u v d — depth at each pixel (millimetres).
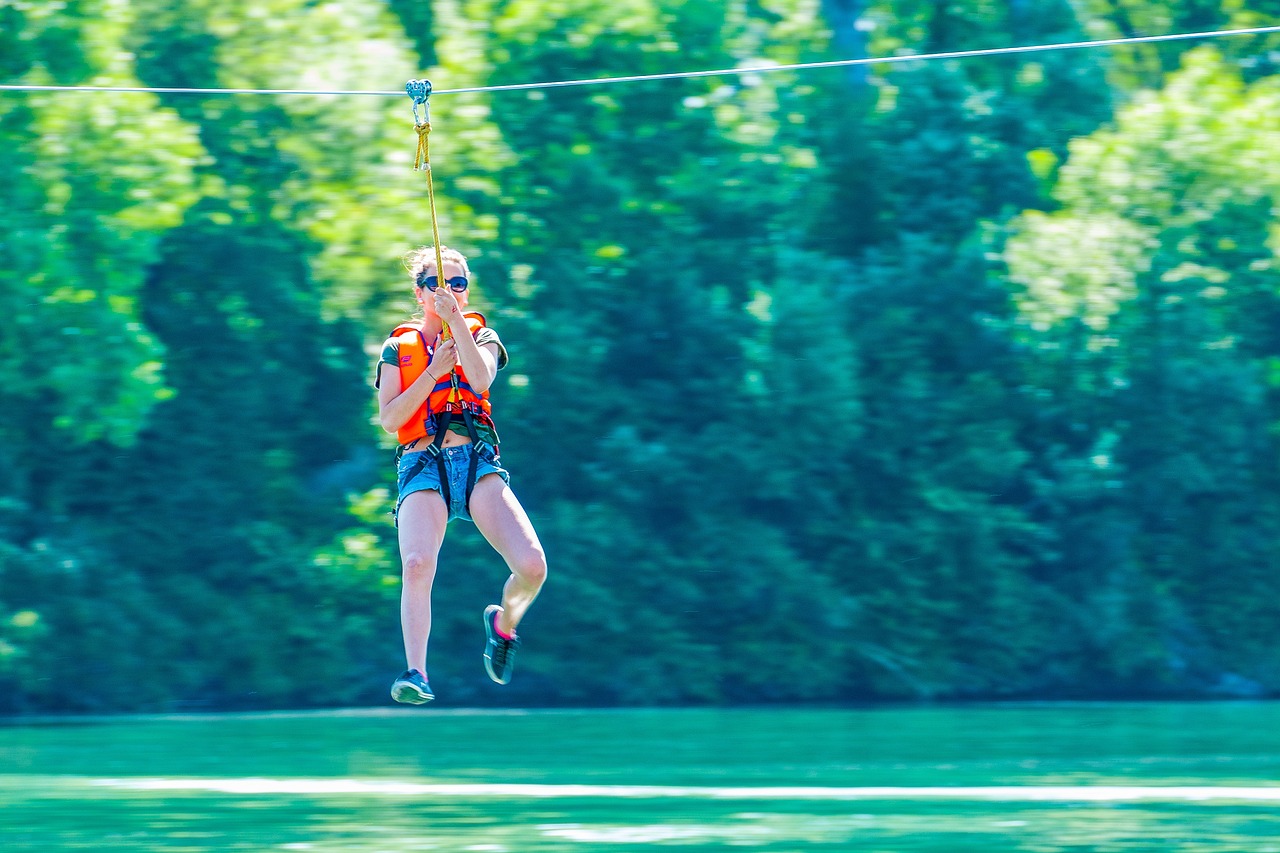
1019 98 66438
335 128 56438
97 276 50469
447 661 56531
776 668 57344
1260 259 61938
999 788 24406
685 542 57344
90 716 49312
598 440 57969
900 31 67812
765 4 65875
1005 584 59250
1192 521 62344
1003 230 61406
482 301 57688
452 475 13969
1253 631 62281
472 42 58562
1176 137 62062
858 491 60312
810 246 64250
